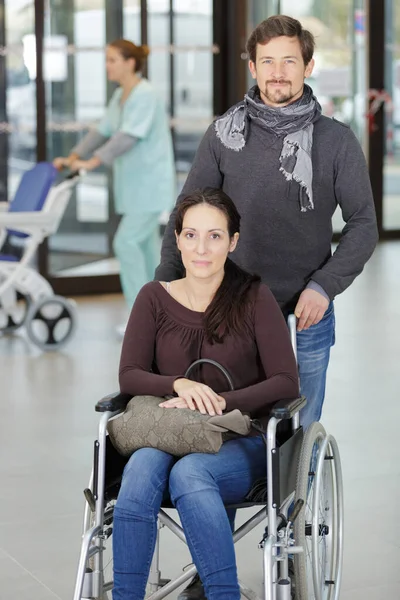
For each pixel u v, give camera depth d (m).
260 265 3.33
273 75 3.22
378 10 11.04
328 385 5.88
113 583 2.74
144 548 2.72
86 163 6.92
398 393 5.73
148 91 7.05
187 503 2.70
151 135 7.10
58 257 8.62
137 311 3.05
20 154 8.51
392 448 4.80
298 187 3.24
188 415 2.83
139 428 2.84
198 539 2.68
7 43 8.38
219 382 3.00
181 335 3.01
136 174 7.12
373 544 3.72
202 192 3.00
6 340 7.07
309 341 3.32
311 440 2.92
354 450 4.76
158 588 3.19
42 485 4.32
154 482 2.76
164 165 7.16
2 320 7.24
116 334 7.26
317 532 2.89
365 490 4.26
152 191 7.14
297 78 3.23
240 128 3.29
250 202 3.29
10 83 8.42
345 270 3.25
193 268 2.96
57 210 6.66
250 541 3.79
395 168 11.46
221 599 2.66
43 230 6.66
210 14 9.30
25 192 6.77
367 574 3.48
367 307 7.96
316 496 2.91
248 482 2.87
